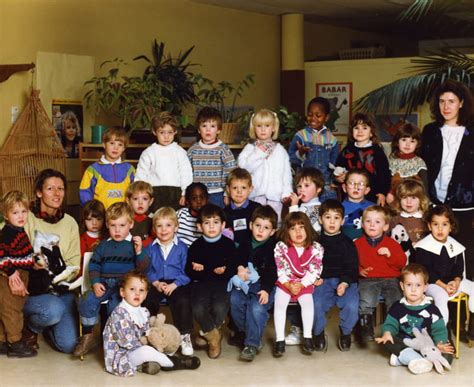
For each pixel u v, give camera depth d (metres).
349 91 9.47
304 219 4.68
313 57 10.61
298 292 4.57
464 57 7.78
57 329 4.64
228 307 4.61
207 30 9.03
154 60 8.31
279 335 4.57
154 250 4.75
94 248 4.80
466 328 5.10
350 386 4.10
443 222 4.73
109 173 5.39
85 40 7.65
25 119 6.84
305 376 4.27
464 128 5.05
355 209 5.11
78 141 7.57
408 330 4.45
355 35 11.43
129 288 4.34
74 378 4.23
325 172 5.71
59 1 7.38
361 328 4.75
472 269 5.04
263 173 5.37
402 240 5.00
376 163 5.35
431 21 10.66
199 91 8.30
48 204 4.78
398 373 4.32
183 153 5.51
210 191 5.48
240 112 9.48
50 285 4.66
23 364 4.48
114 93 7.14
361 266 4.79
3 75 6.66
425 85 7.69
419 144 5.29
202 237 4.76
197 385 4.12
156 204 5.44
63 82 7.44
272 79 9.93
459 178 5.02
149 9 8.30
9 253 4.48
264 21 9.78
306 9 9.54
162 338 4.33
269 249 4.70
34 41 7.16
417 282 4.44
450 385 4.11
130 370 4.27
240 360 4.57
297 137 5.77
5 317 4.56
